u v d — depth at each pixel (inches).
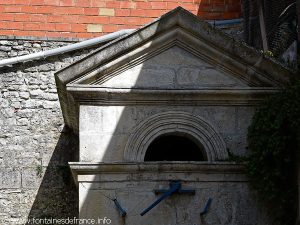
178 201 641.0
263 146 636.1
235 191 644.7
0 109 785.6
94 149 648.4
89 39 812.6
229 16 864.9
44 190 764.0
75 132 772.6
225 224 639.1
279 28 748.6
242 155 651.5
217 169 644.7
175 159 706.2
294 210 631.8
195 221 639.1
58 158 773.3
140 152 649.0
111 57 655.8
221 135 657.0
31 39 820.0
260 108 650.8
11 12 846.5
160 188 641.0
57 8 852.0
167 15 663.8
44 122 784.3
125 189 641.0
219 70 666.2
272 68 660.1
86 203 637.3
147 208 636.1
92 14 852.0
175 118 657.6
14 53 815.7
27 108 788.0
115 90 654.5
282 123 629.3
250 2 827.4
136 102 657.6
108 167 641.0
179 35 665.0
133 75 660.1
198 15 865.5
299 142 619.8
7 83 794.2
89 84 655.8
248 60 660.7
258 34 812.6
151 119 655.1
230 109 662.5
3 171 766.5
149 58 664.4
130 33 658.2
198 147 670.5
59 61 805.2
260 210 641.6
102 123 653.3
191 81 662.5
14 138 777.6
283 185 634.8
